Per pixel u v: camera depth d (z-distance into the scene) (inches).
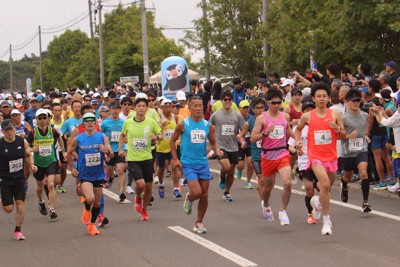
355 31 972.6
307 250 466.0
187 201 535.2
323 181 508.7
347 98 586.9
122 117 765.3
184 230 548.1
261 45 1515.7
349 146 586.6
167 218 606.5
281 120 540.4
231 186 741.3
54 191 631.2
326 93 513.3
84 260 462.6
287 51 1154.7
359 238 499.8
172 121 728.3
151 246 494.6
